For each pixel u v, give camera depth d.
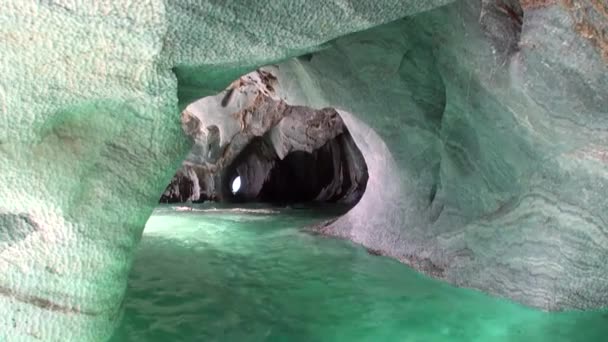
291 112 13.26
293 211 12.42
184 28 2.54
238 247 7.49
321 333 4.12
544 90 3.91
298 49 3.00
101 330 2.98
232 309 4.67
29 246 2.68
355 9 2.80
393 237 6.84
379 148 7.18
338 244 7.70
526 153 4.58
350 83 6.45
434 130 5.86
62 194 2.68
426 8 2.97
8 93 2.45
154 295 5.03
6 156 2.54
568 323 4.21
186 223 10.06
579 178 4.25
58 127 2.67
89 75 2.54
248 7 2.61
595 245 4.27
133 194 2.90
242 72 3.28
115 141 2.80
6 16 2.26
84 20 2.35
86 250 2.79
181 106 3.28
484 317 4.43
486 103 4.67
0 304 2.65
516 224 4.80
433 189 6.16
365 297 5.02
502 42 4.16
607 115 3.74
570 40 3.57
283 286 5.41
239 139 14.00
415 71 5.57
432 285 5.40
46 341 2.76
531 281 4.62
